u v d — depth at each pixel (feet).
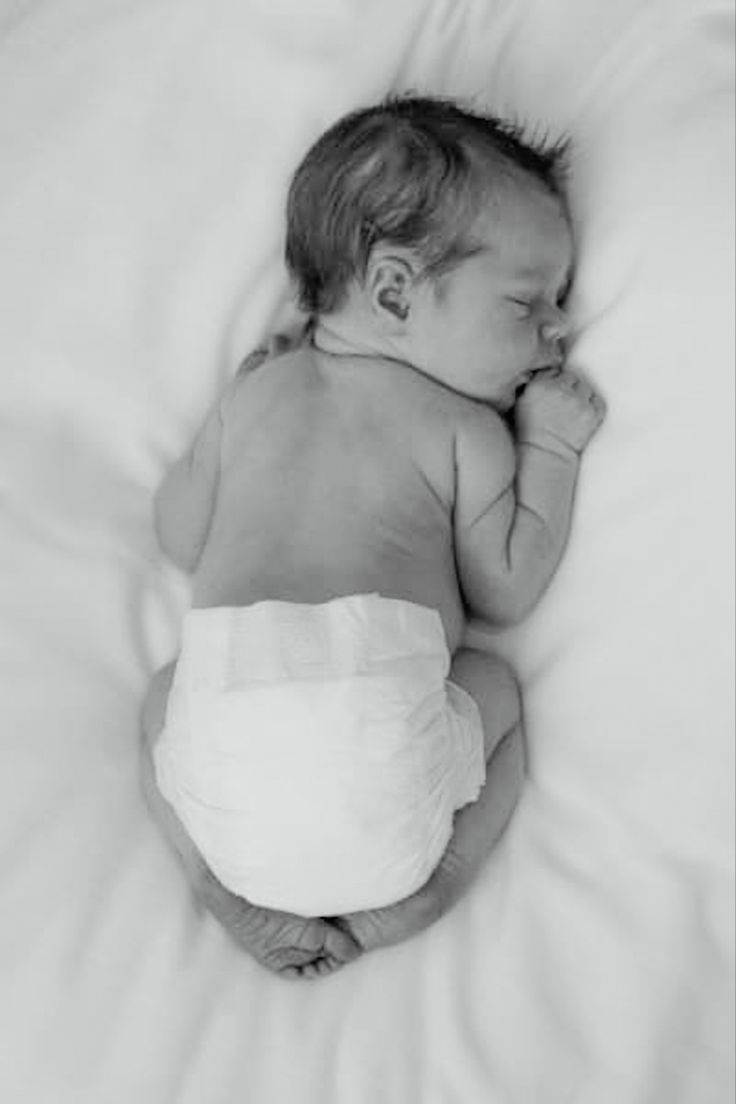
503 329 4.31
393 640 3.82
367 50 4.79
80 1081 3.80
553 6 4.79
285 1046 3.88
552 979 3.90
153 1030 3.88
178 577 4.66
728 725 3.96
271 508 4.23
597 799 4.08
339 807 3.72
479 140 4.30
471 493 4.29
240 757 3.74
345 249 4.34
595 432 4.40
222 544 4.26
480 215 4.26
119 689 4.42
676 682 4.06
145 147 4.83
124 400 4.72
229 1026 3.91
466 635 4.43
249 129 4.82
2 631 4.41
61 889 4.08
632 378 4.35
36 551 4.51
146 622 4.55
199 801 3.84
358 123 4.41
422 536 4.23
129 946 4.02
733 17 4.68
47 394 4.75
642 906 3.91
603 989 3.84
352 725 3.71
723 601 4.04
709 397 4.19
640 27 4.73
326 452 4.26
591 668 4.22
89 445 4.74
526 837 4.16
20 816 4.18
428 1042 3.87
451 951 4.02
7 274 4.80
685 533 4.15
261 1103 3.78
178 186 4.80
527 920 4.01
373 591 4.11
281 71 4.81
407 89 4.82
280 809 3.73
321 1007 3.97
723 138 4.39
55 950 3.97
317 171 4.39
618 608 4.21
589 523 4.34
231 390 4.53
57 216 4.82
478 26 4.82
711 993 3.79
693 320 4.26
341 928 4.01
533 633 4.37
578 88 4.73
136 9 4.94
